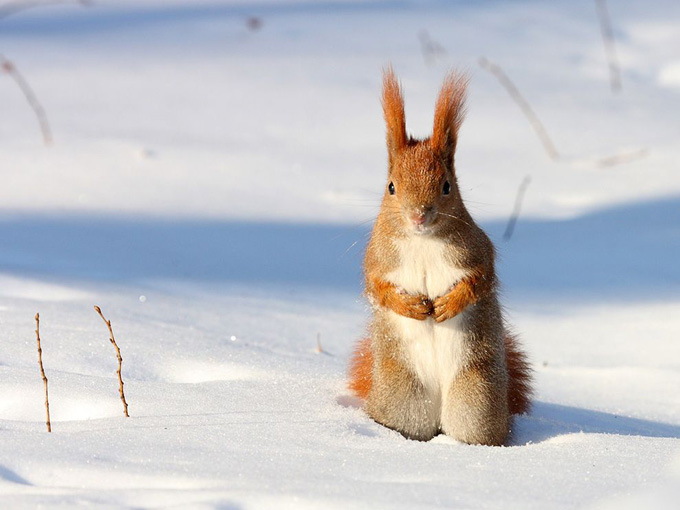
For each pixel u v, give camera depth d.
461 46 29.16
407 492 5.29
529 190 18.92
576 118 23.53
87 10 34.84
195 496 5.16
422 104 23.38
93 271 13.18
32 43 29.45
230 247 15.16
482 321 7.57
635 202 18.16
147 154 19.69
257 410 7.25
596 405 9.35
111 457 5.83
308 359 9.34
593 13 33.03
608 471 5.74
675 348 11.41
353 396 8.09
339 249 15.44
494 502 5.18
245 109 23.31
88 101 23.38
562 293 13.91
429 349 7.55
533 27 31.44
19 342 8.54
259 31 30.66
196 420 6.80
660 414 9.07
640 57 29.02
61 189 17.62
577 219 17.38
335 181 19.00
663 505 5.15
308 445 6.25
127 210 16.75
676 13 32.78
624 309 13.11
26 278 11.61
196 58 27.70
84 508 5.01
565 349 11.47
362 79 25.94
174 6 35.22
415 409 7.60
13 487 5.38
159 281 12.97
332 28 30.89
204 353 8.88
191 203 17.42
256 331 10.80
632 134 22.53
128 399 7.29
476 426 7.46
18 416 7.18
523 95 25.19
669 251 15.57
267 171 19.36
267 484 5.39
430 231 7.24
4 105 22.66
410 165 7.43
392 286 7.55
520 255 15.62
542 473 5.70
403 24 31.34
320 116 23.03
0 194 17.17
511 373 8.39
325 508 5.09
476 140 21.84
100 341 8.80
